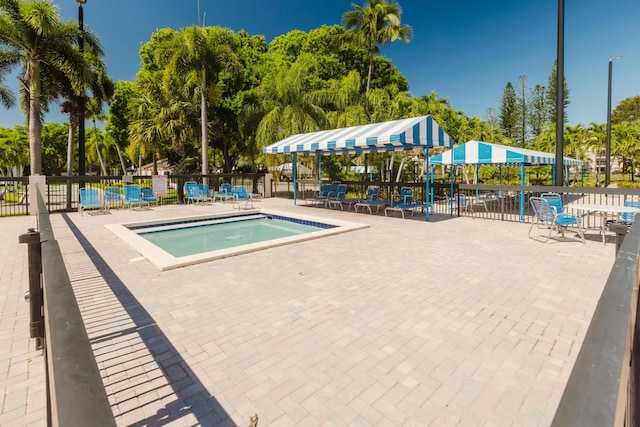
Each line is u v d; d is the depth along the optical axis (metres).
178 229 10.60
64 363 0.86
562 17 9.60
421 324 3.66
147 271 5.52
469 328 3.56
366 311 3.99
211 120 23.78
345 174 22.33
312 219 10.77
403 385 2.65
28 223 10.51
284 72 21.25
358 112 19.77
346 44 25.80
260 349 3.19
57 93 16.48
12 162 36.56
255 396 2.55
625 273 1.39
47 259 1.87
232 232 10.20
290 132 19.95
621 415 0.68
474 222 10.49
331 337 3.40
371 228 9.40
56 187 17.56
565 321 3.71
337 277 5.21
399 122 11.10
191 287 4.81
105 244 7.44
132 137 23.25
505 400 2.48
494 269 5.57
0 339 3.42
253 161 25.59
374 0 23.64
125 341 3.35
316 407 2.43
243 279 5.13
